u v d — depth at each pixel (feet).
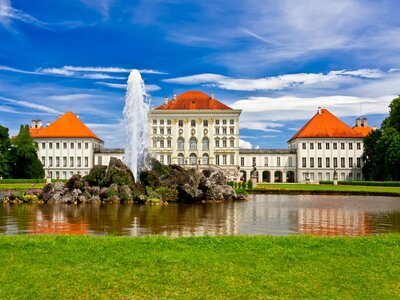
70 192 156.56
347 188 266.57
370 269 53.11
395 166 317.22
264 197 200.85
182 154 488.02
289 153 491.72
